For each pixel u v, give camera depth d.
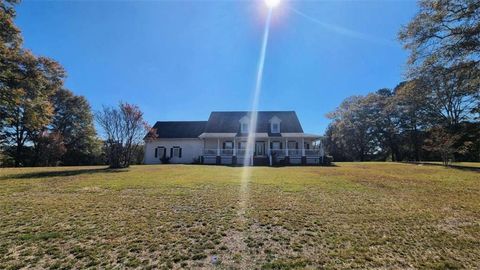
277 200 6.82
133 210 5.73
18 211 5.61
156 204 6.30
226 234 4.32
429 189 8.75
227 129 28.16
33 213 5.45
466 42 11.18
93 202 6.50
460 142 24.00
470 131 23.98
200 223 4.86
